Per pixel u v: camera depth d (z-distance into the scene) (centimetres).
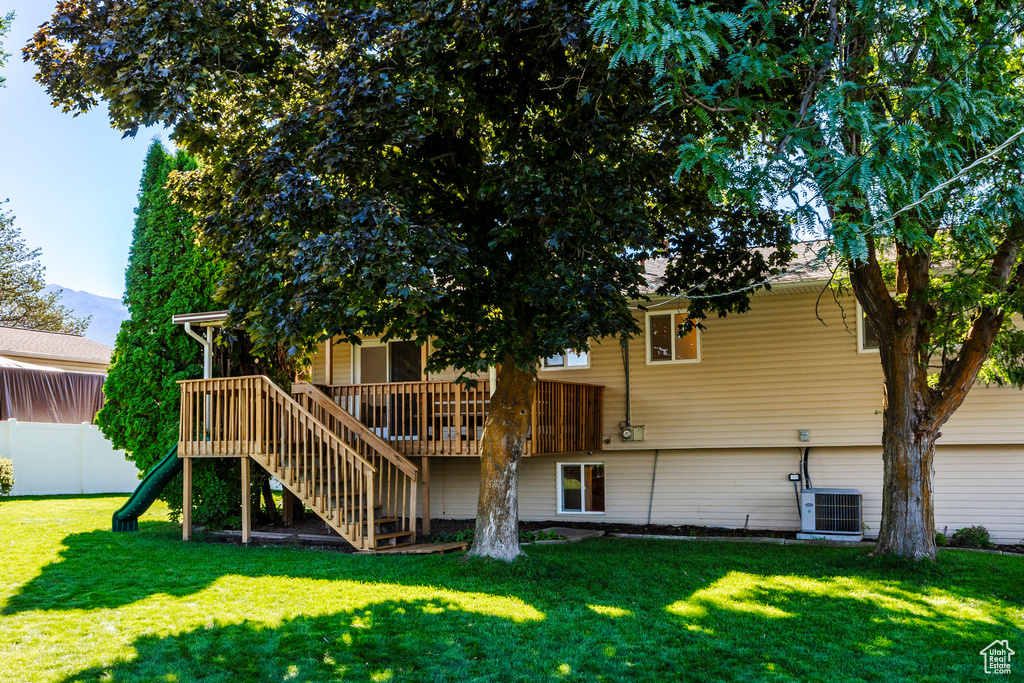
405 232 756
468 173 924
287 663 596
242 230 848
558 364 1513
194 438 1254
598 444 1435
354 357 1592
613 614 738
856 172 593
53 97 870
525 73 881
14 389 2247
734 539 1247
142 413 1405
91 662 585
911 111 634
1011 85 734
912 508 963
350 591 812
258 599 776
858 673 591
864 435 1282
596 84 819
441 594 803
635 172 864
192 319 1286
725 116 701
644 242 809
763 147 671
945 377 967
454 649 632
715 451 1396
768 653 633
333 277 716
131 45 792
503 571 903
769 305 1364
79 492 2167
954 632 689
